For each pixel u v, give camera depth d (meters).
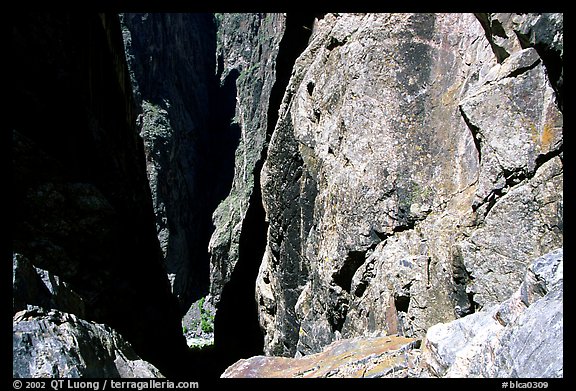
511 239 7.06
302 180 13.21
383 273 9.03
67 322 4.62
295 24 17.80
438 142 9.09
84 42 14.88
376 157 9.71
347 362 6.68
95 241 11.75
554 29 6.11
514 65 7.44
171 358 15.48
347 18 11.97
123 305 12.32
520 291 4.91
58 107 12.82
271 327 16.20
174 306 20.09
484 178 7.56
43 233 10.97
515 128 7.32
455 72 9.27
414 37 9.88
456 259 7.66
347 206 9.95
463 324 5.48
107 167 14.90
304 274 13.35
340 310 10.16
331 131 11.53
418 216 8.92
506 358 4.32
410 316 8.34
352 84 10.62
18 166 10.90
